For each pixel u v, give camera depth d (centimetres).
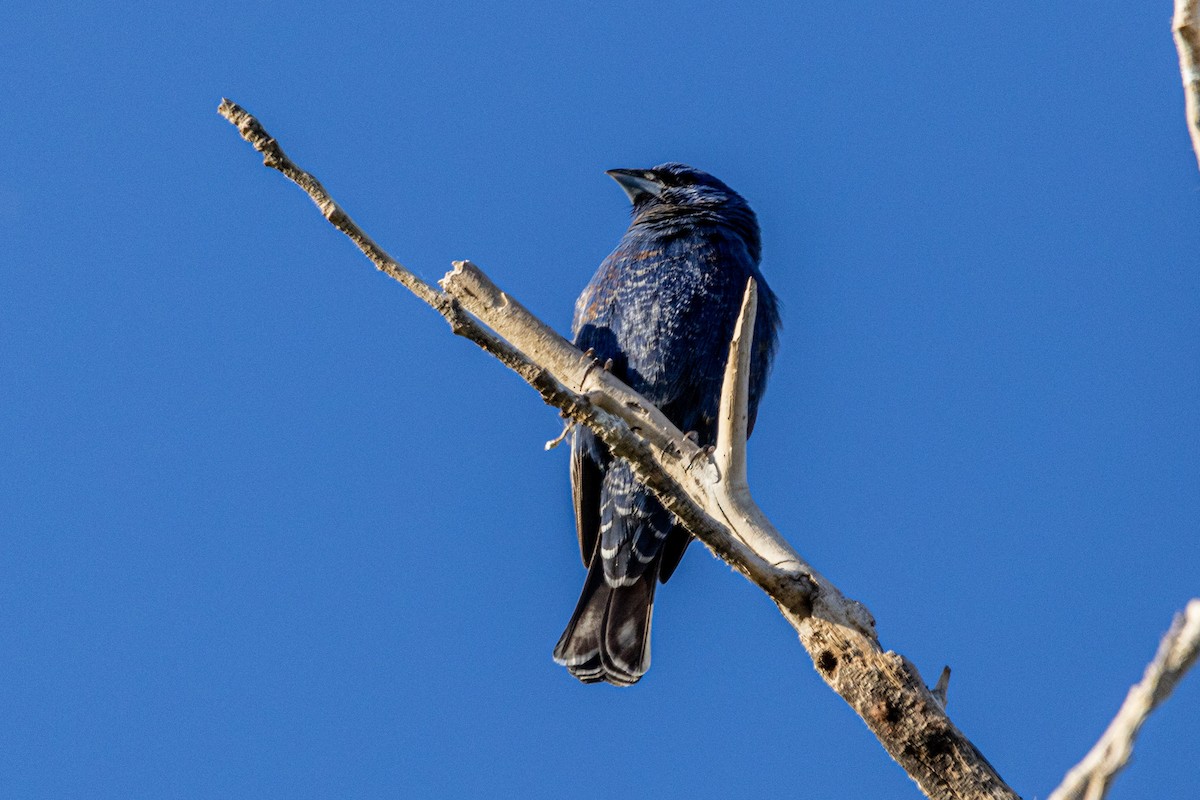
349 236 929
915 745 857
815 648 902
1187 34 565
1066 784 484
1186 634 463
